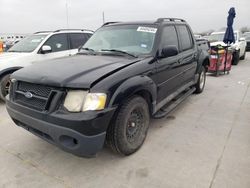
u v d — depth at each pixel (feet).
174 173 8.96
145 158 10.00
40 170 9.40
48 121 8.32
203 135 12.04
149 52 11.59
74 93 8.20
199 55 18.26
